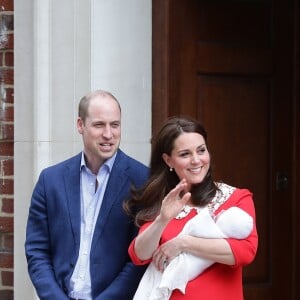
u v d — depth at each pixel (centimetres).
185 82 1806
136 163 1386
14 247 1806
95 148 1336
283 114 1897
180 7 1797
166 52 1770
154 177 1286
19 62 1775
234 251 1191
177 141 1239
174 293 1203
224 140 1853
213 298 1194
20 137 1784
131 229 1348
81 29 1719
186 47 1806
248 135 1872
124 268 1341
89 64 1714
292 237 1914
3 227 1834
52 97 1742
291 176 1906
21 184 1789
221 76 1847
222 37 1844
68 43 1727
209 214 1205
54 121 1744
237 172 1866
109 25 1720
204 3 1823
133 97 1741
